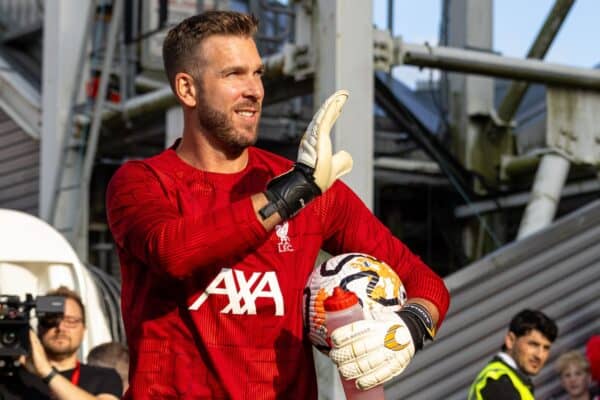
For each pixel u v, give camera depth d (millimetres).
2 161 15320
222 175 3400
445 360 10578
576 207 13672
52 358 6840
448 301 3502
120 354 7559
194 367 3283
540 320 7637
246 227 3027
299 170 3113
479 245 13711
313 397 3391
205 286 3268
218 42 3295
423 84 15508
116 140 14016
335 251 3602
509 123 13633
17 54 16406
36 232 9438
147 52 13703
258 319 3295
